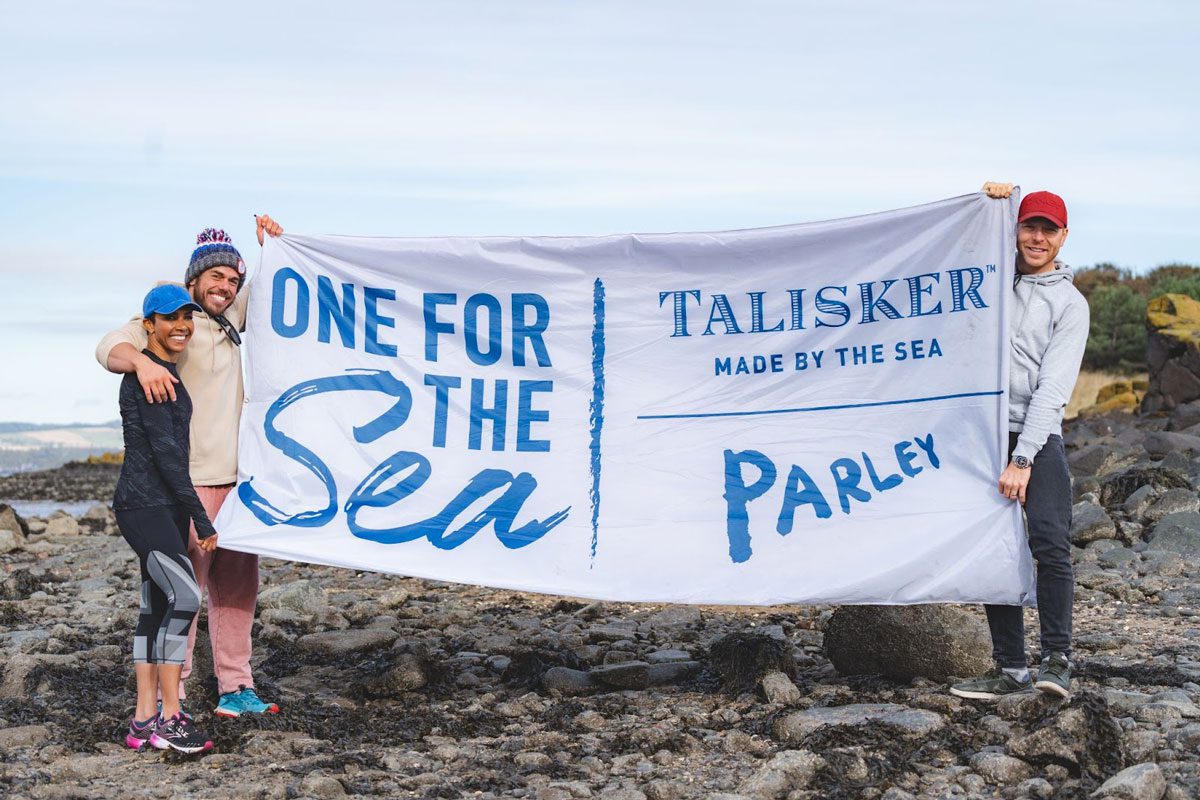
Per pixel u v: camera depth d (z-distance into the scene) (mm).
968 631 6426
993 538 6059
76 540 16328
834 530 6297
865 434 6352
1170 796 4652
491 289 6703
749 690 6637
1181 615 8570
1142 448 16156
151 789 5113
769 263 6508
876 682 6578
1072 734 5121
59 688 6906
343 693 6973
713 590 6324
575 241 6668
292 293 6652
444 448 6617
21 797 5059
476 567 6461
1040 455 5973
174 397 5594
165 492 5629
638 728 6000
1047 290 6074
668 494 6484
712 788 5145
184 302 5547
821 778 5094
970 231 6199
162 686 5605
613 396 6602
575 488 6547
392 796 5109
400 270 6730
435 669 6973
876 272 6367
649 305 6617
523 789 5176
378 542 6473
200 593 5703
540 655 7496
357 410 6629
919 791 5000
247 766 5520
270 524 6363
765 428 6473
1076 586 9680
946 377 6234
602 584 6410
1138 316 41969
